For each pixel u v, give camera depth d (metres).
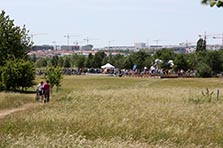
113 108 28.89
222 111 27.58
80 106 31.08
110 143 15.70
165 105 30.53
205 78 110.31
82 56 174.62
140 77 113.12
